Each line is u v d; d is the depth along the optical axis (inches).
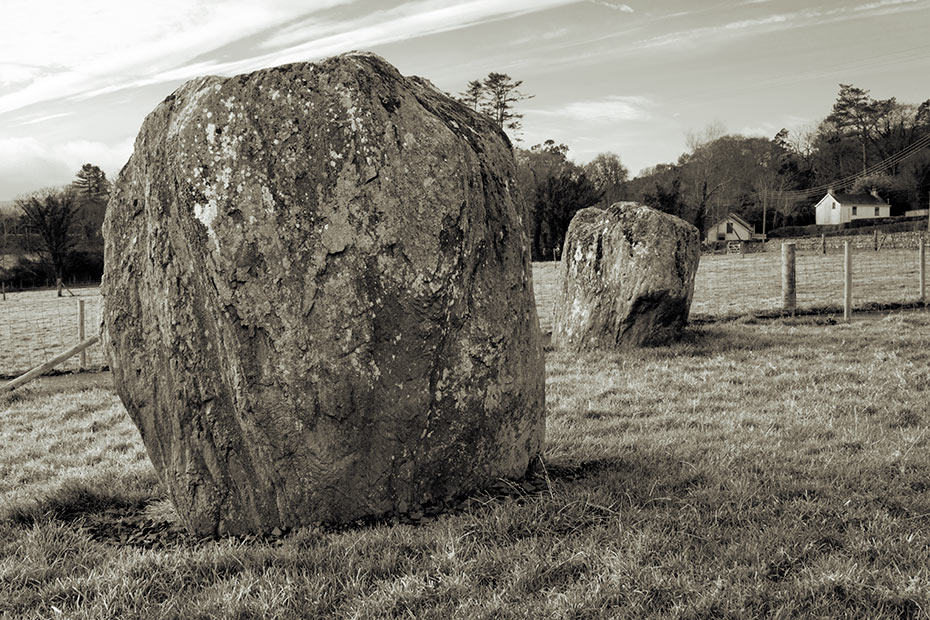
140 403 220.7
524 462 238.1
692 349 498.9
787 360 449.7
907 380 375.2
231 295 197.8
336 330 199.0
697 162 3806.6
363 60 210.1
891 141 4060.0
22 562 194.5
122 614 164.6
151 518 231.8
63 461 337.7
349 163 199.3
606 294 536.1
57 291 2193.7
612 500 211.2
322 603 165.0
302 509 206.7
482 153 231.6
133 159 225.0
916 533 182.2
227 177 198.5
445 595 165.5
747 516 197.6
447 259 204.8
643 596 158.9
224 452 210.1
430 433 213.6
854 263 1395.2
